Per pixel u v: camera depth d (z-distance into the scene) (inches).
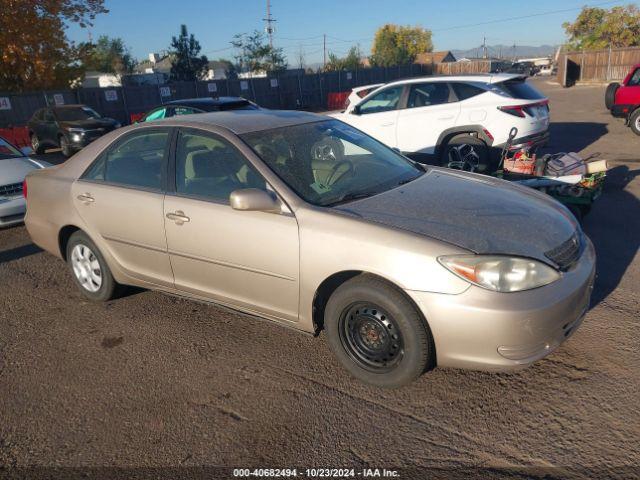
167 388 130.0
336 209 126.3
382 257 113.4
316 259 122.1
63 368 141.9
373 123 360.2
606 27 1780.3
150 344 151.6
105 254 168.1
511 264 107.8
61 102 886.4
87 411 122.7
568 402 115.5
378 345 120.8
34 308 181.0
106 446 110.8
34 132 652.7
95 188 166.2
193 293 152.5
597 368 126.6
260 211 130.7
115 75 2142.0
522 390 120.6
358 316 122.2
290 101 1301.7
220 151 142.8
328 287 129.4
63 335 160.4
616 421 108.8
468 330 107.4
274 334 153.6
